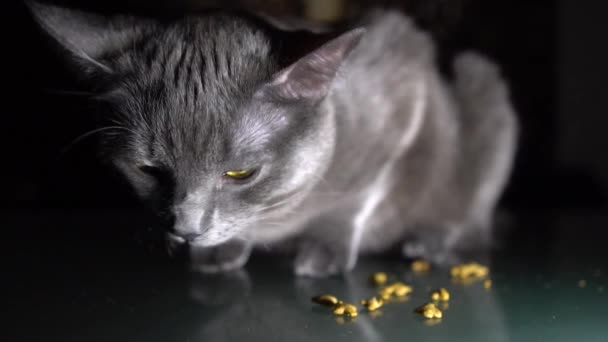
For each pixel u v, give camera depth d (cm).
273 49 37
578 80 68
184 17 40
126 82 37
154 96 36
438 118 49
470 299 40
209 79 36
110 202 66
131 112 37
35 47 63
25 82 64
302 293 41
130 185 39
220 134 35
